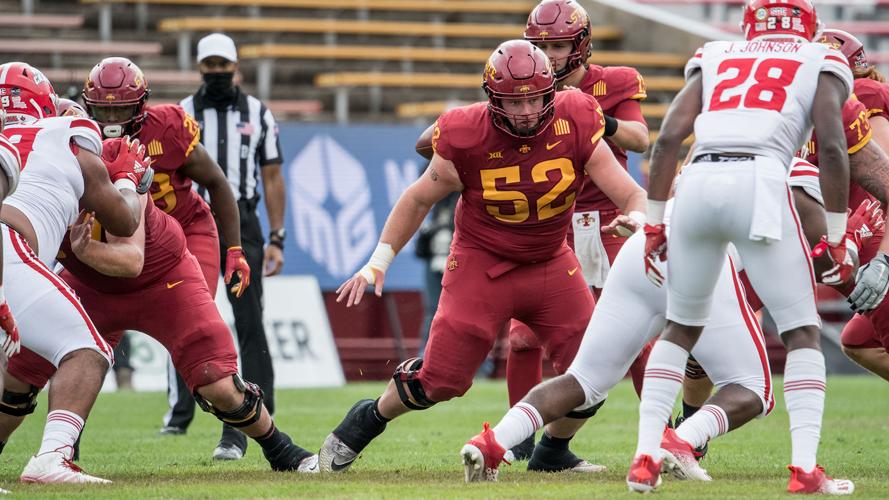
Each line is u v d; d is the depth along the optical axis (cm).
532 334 2005
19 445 2423
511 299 1772
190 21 6175
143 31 6341
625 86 2172
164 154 2009
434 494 1463
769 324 5191
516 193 1709
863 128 1727
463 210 1773
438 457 2158
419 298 4903
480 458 1600
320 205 4831
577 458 1891
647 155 4944
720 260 1459
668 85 6188
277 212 2833
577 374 1638
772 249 1444
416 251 4275
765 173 1413
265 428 1831
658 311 1606
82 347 1627
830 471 1866
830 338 5259
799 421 1470
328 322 4628
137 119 1934
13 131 1650
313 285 4519
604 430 2784
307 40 6469
